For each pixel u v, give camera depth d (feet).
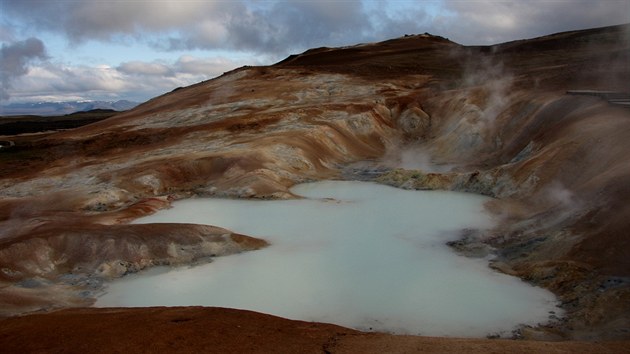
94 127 218.38
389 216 108.88
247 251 91.04
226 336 50.01
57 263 84.38
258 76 271.49
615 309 60.59
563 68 203.00
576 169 104.78
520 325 63.00
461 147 161.48
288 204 120.57
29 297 73.46
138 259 85.20
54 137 205.77
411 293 72.95
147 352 46.68
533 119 144.87
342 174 152.05
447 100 197.16
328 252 89.76
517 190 111.65
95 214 111.86
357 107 198.18
